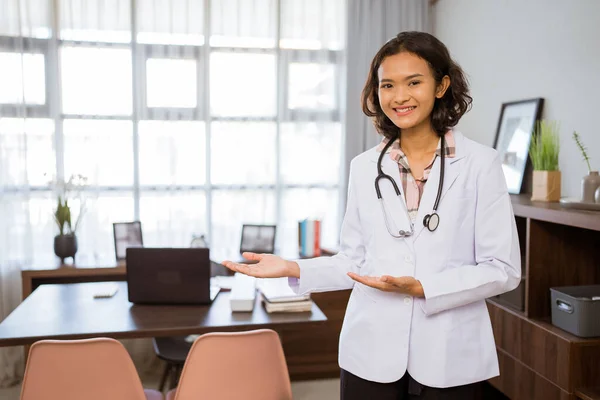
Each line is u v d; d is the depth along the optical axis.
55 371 1.93
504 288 1.25
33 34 3.62
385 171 1.37
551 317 2.42
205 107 3.86
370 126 3.98
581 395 2.12
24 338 2.10
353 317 1.39
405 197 1.37
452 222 1.28
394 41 1.27
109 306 2.50
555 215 2.17
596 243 2.45
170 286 2.48
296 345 3.48
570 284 2.45
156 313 2.40
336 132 4.01
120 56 3.74
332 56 3.98
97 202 3.76
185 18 3.79
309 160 3.98
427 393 1.30
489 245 1.27
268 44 3.91
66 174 3.71
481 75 3.46
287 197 3.99
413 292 1.23
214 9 3.83
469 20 3.59
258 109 3.92
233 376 1.99
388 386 1.33
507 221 1.27
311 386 3.43
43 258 3.66
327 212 4.02
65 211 3.51
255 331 1.97
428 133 1.35
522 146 2.95
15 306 3.61
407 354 1.29
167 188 3.83
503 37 3.21
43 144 3.67
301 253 3.69
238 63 3.88
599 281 2.46
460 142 1.32
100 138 3.74
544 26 2.84
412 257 1.29
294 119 3.96
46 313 2.40
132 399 1.98
